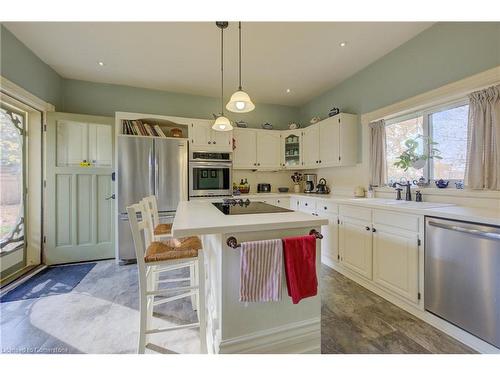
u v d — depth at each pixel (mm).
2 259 2623
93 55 2812
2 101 2611
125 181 3182
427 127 2479
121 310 2006
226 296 1320
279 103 4594
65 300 2174
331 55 2834
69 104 3422
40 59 2881
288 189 4598
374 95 3016
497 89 1808
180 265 2145
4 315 1927
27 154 2973
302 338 1461
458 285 1595
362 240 2420
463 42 2066
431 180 2453
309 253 1357
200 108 4133
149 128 3453
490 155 1860
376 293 2279
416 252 1865
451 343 1578
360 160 3271
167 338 1659
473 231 1483
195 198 3646
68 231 3164
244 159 4141
